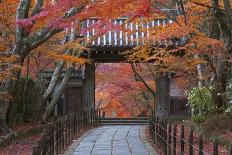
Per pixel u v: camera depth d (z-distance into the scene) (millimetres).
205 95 18641
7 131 16359
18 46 16203
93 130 24297
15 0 16812
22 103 20734
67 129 17250
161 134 14883
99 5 13227
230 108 15242
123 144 17109
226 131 15273
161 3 16609
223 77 17438
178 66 18359
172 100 30547
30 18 14758
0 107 16312
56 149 13781
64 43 20844
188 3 16250
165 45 21359
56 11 13891
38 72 23031
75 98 31719
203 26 18703
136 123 31797
